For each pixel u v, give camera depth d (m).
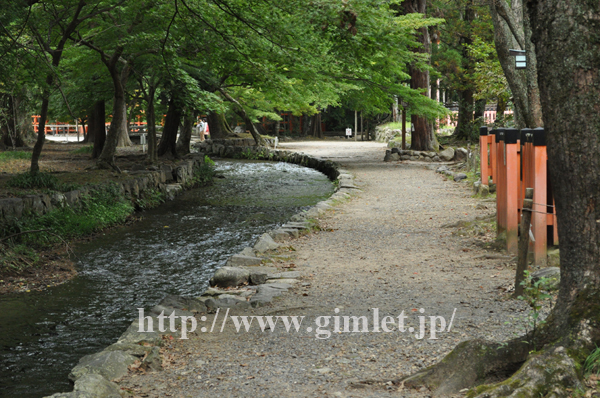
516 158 8.08
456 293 6.48
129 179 17.22
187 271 10.05
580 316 3.54
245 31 12.45
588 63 3.48
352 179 20.00
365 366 4.38
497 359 3.85
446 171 21.30
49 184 14.09
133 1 13.82
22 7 11.29
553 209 7.58
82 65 21.34
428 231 10.84
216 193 20.39
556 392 3.19
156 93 29.80
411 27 21.03
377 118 60.25
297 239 10.39
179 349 4.98
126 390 4.06
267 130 59.44
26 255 10.29
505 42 10.49
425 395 3.75
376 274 7.64
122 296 8.51
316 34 11.79
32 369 5.75
